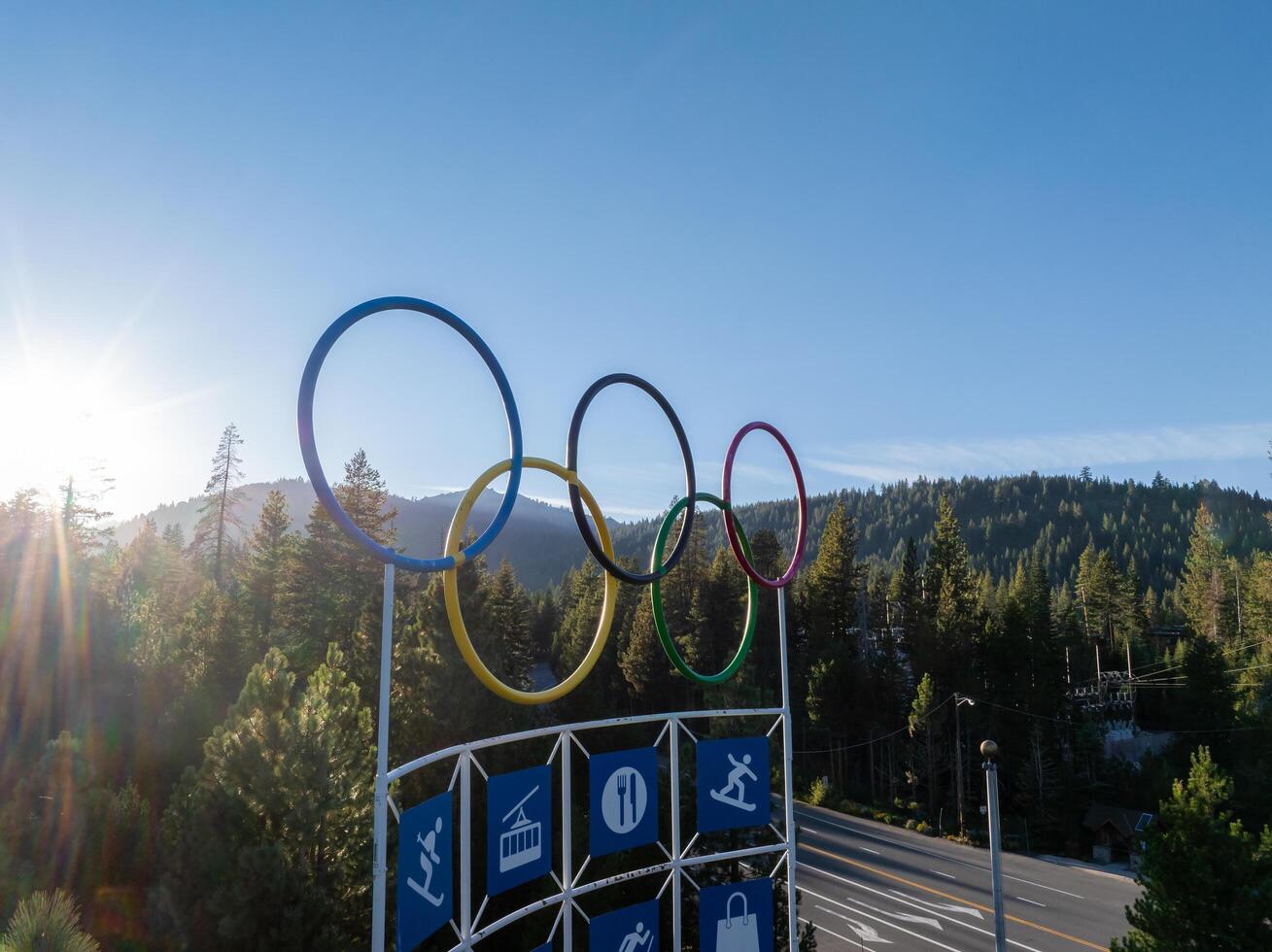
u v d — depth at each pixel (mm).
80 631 31078
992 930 24922
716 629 54188
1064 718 44531
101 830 15562
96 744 26172
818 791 43500
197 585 52062
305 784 13336
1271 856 13055
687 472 10969
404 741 17766
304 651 29297
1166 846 13555
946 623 47906
